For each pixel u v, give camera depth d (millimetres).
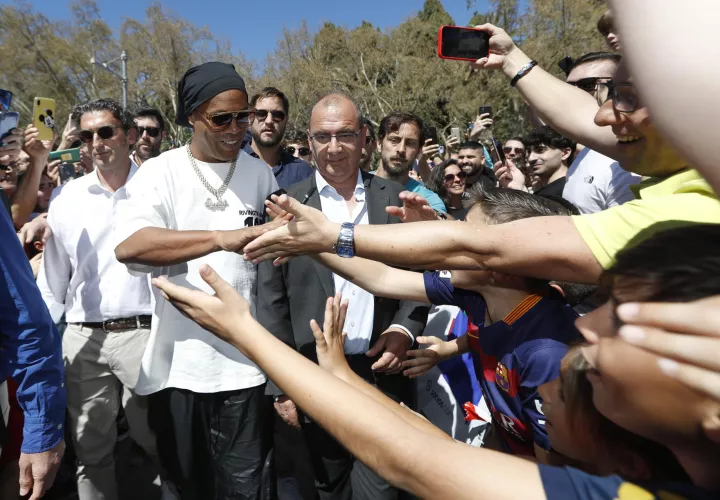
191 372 2170
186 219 2180
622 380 596
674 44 397
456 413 2758
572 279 1249
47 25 23094
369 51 28156
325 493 2574
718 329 507
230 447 2305
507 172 4750
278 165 4293
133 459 3477
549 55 22656
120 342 2795
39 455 1836
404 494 2559
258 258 1590
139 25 26281
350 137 2449
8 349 1760
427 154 5508
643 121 1221
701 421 562
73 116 3547
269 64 29266
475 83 24953
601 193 2834
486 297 1627
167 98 27688
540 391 993
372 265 1969
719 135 402
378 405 864
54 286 2895
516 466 729
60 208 2816
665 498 650
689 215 1058
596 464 816
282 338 2375
